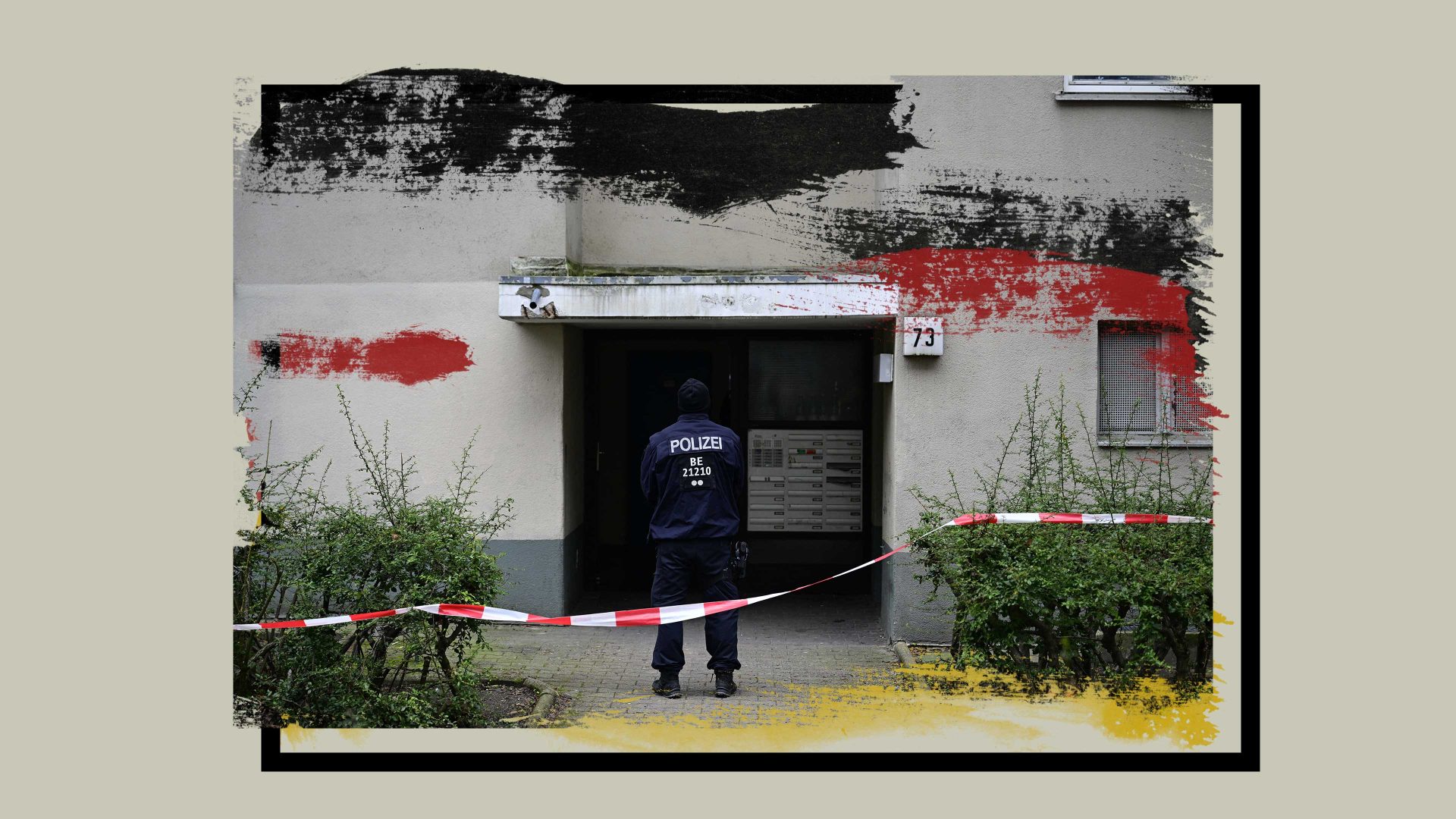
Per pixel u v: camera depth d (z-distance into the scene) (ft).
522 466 31.30
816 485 36.65
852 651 29.35
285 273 31.07
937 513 27.43
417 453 31.17
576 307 29.14
